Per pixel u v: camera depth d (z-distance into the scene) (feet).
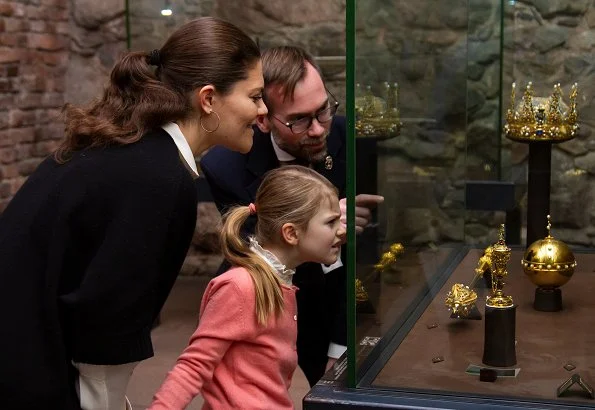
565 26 9.57
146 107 6.15
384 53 7.11
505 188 9.76
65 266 5.99
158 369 14.30
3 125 18.17
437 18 8.87
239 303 6.57
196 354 6.52
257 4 14.78
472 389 6.51
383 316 7.15
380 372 6.79
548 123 8.76
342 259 8.34
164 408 6.35
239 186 8.29
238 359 6.67
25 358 5.93
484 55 10.30
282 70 7.75
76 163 6.07
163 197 5.98
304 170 7.06
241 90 6.40
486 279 7.64
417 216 8.04
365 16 6.53
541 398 6.33
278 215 6.88
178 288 18.26
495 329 6.69
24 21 18.37
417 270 7.95
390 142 7.32
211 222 18.44
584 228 8.83
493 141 10.19
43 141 19.12
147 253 5.91
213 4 14.75
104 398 6.15
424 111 8.37
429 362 6.87
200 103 6.31
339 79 14.76
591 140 8.84
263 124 8.05
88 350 5.98
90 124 6.12
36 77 18.79
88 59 19.21
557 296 7.54
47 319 5.94
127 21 14.64
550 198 8.86
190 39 6.32
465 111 10.28
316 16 14.65
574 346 6.91
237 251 6.81
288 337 6.91
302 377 14.25
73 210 5.94
